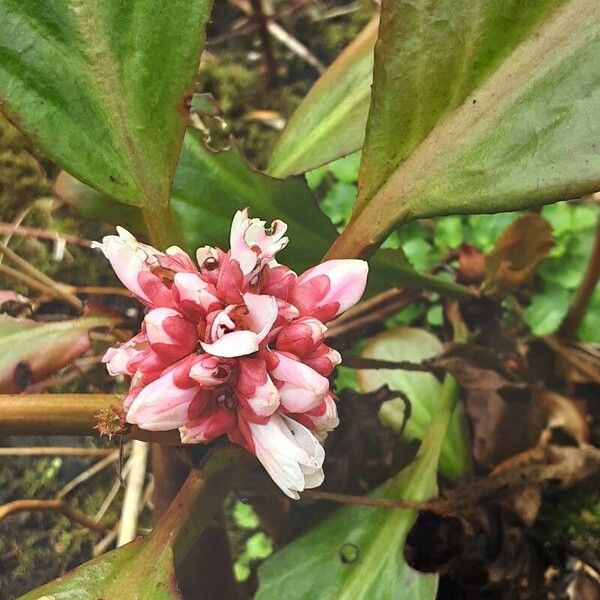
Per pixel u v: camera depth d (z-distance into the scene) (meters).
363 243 0.16
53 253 0.30
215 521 0.20
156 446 0.19
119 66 0.16
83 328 0.20
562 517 0.23
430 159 0.16
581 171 0.14
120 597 0.15
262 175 0.19
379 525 0.20
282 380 0.13
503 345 0.24
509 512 0.21
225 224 0.20
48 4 0.16
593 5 0.15
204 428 0.14
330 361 0.14
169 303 0.14
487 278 0.23
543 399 0.23
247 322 0.13
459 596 0.22
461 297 0.23
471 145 0.16
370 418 0.22
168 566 0.15
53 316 0.26
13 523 0.26
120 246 0.14
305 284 0.14
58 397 0.15
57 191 0.20
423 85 0.16
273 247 0.14
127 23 0.16
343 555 0.19
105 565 0.15
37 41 0.16
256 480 0.20
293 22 0.34
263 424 0.13
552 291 0.27
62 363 0.19
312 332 0.13
